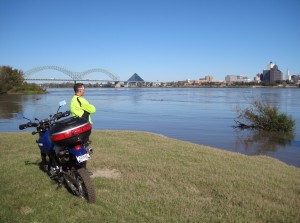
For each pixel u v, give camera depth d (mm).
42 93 110750
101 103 55656
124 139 12414
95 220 4934
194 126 23984
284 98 69938
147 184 6586
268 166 8719
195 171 7578
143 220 4910
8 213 5152
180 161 8648
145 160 8695
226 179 6949
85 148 5680
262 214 5148
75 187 5848
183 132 20750
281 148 15594
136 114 34344
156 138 12914
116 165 8070
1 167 7855
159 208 5348
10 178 6945
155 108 43250
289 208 5422
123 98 75875
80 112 7512
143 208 5344
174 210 5270
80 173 5535
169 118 30016
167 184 6633
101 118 30156
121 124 25281
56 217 5035
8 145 10992
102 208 5324
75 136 5504
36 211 5242
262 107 23109
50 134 5707
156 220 4906
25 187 6371
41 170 7574
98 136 13141
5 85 103250
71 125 5512
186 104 51844
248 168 8195
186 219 4938
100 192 6121
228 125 24703
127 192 6125
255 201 5688
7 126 23672
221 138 18531
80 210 5281
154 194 6020
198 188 6438
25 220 4941
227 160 9055
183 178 7004
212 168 7926
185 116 31906
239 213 5203
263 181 6953
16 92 107062
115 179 6934
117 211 5199
